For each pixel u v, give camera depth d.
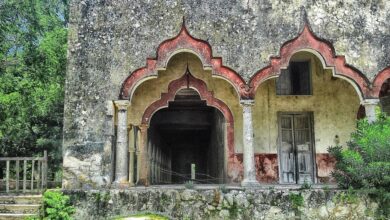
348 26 11.66
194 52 11.33
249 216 9.98
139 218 6.31
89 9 11.62
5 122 17.34
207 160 28.03
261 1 11.64
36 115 19.28
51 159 20.72
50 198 9.74
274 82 13.95
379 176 9.80
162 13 11.55
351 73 11.47
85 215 10.04
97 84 11.29
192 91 15.10
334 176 10.61
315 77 13.98
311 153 13.84
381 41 11.68
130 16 11.57
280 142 13.82
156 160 20.14
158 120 19.11
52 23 17.42
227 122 13.52
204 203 10.08
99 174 10.92
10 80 15.02
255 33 11.46
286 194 10.08
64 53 15.95
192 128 21.09
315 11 11.66
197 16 11.51
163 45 11.38
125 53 11.39
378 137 9.89
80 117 11.16
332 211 9.98
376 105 12.01
